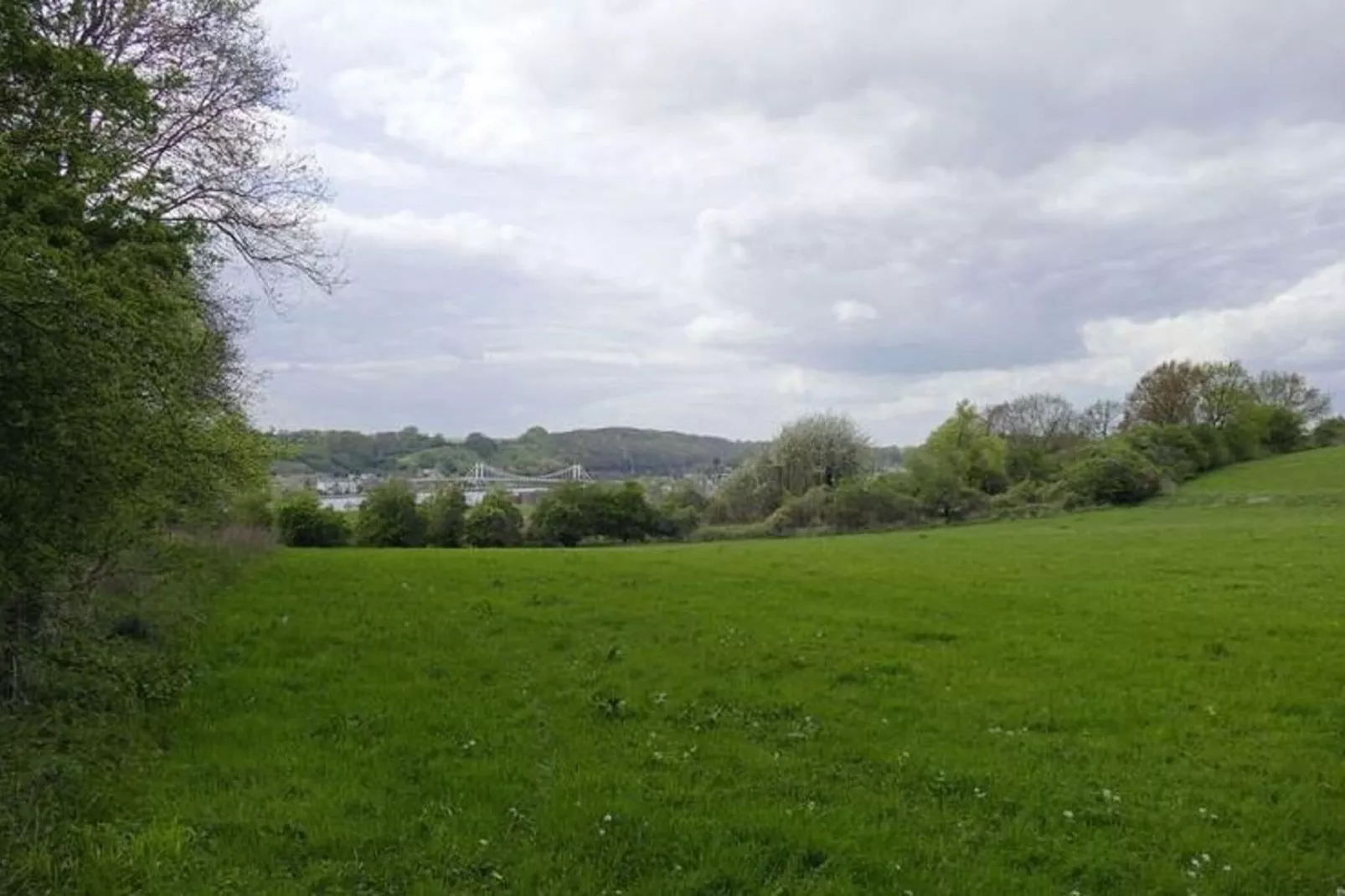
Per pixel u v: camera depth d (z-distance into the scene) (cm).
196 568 2447
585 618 2130
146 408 1212
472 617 2109
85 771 1009
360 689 1452
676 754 1160
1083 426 12381
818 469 9306
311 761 1102
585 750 1167
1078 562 3553
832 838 913
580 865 849
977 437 9938
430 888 794
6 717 1112
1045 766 1148
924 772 1120
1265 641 1945
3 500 1010
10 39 1131
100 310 995
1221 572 3127
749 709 1388
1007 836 942
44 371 952
